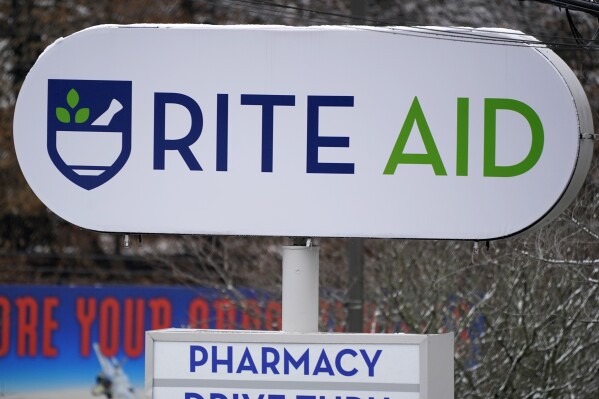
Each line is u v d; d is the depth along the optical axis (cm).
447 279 3938
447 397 2344
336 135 2339
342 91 2341
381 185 2331
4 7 6931
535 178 2305
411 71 2331
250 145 2352
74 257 6625
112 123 2377
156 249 5831
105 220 2369
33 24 6919
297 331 2352
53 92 2384
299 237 2362
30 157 2381
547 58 2305
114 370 5412
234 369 2291
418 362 2252
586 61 4203
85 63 2381
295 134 2345
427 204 2323
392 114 2331
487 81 2320
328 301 4322
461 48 2325
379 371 2258
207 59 2364
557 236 3325
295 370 2277
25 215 6794
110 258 6531
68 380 5447
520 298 3678
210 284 4550
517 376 3725
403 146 2330
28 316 5484
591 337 3672
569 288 3588
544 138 2302
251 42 2358
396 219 2325
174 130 2366
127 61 2377
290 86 2348
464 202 2317
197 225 2353
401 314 3838
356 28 2341
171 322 5306
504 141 2316
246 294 4834
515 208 2308
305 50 2348
